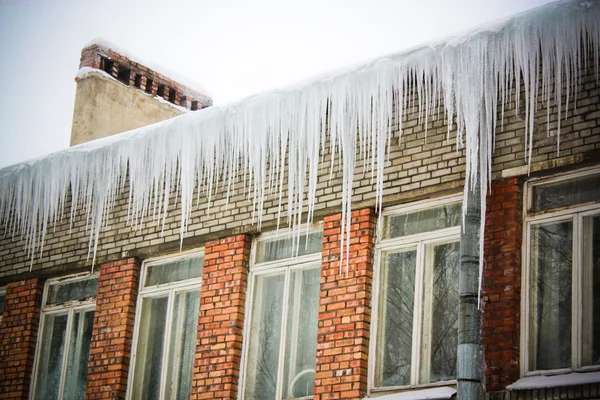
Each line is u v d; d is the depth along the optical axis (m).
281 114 13.91
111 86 19.05
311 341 13.43
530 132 11.81
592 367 11.17
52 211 16.44
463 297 11.79
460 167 12.62
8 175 16.89
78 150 16.17
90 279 16.14
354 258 13.16
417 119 13.17
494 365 11.62
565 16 11.90
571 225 11.80
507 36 12.20
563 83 12.07
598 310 11.36
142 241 15.49
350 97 13.32
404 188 13.02
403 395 12.08
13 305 16.73
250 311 14.06
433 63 12.75
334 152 13.77
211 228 14.73
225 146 14.66
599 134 11.67
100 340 15.38
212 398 13.84
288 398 13.35
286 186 14.13
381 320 12.84
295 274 13.85
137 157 15.46
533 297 11.78
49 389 15.92
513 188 12.12
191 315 14.77
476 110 12.25
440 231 12.66
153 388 14.74
